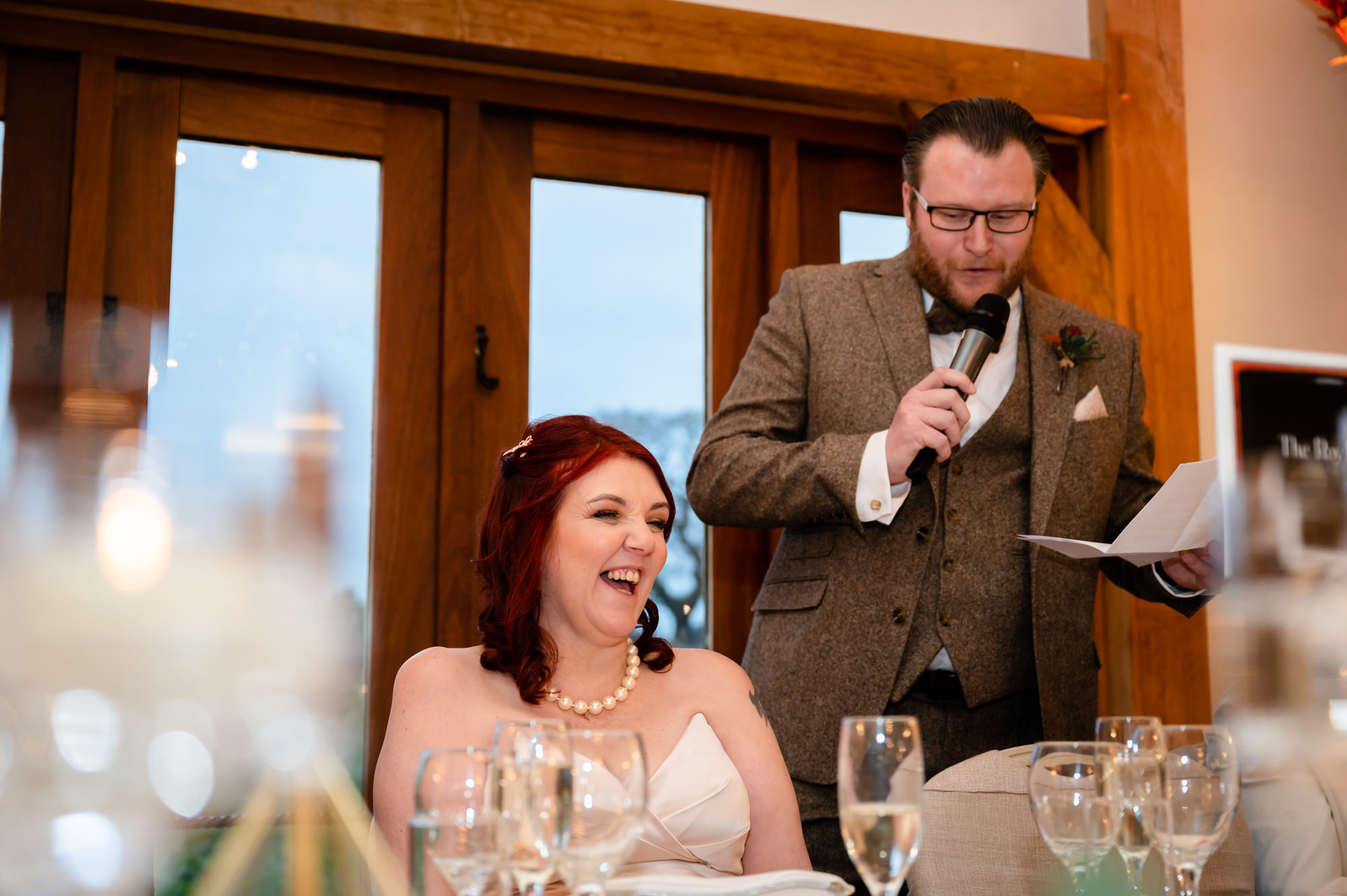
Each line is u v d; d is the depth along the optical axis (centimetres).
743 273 312
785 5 302
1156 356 317
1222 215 331
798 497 198
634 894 110
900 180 329
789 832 167
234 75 274
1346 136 345
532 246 296
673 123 304
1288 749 124
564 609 165
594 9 283
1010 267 211
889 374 215
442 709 159
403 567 275
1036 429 212
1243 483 120
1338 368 121
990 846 142
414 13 270
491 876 101
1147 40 327
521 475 169
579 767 97
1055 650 208
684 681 173
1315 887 153
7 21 255
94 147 258
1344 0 345
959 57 312
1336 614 119
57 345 253
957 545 208
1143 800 114
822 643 206
